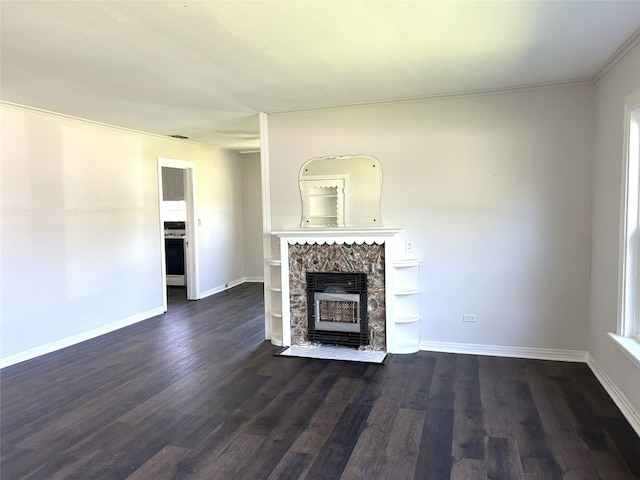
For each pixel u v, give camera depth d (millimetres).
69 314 4938
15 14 2363
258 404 3367
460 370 3959
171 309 6656
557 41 2900
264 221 4953
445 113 4324
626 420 3000
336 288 4512
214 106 4527
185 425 3061
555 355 4191
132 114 4824
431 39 2818
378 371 3975
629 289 3109
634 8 2406
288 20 2488
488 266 4309
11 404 3430
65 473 2525
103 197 5410
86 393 3621
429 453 2656
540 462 2541
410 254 4512
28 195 4500
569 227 4070
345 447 2742
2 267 4254
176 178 8656
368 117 4547
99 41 2754
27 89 3793
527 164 4145
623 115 3168
